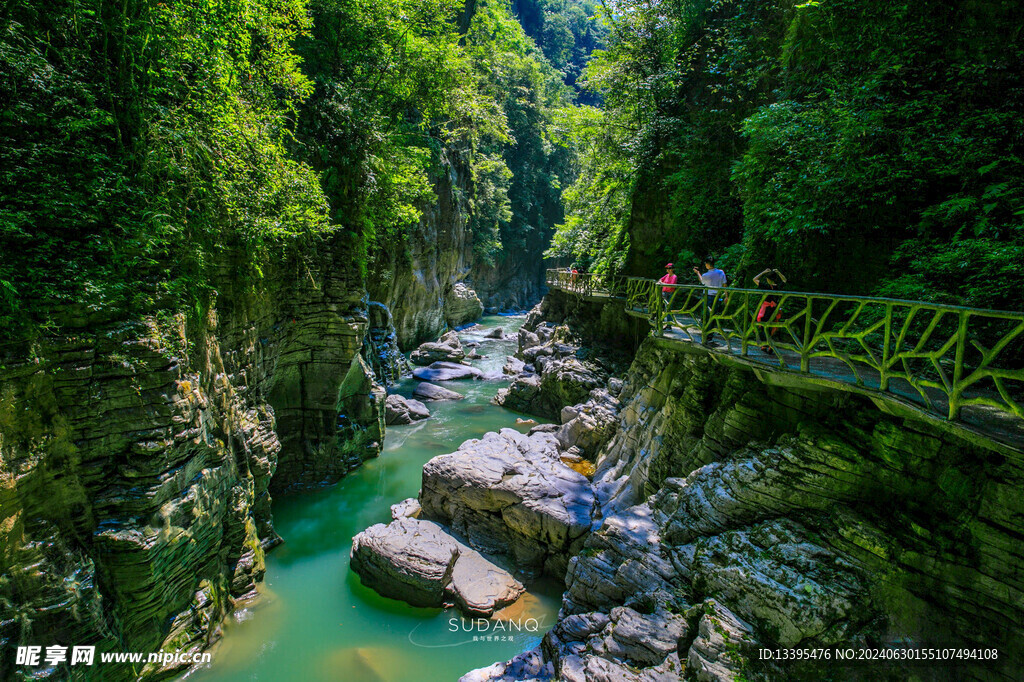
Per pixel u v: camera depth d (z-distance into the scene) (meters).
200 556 8.62
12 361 6.00
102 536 6.87
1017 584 4.95
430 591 9.90
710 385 10.29
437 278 35.31
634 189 21.12
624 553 8.79
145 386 7.36
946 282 7.48
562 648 7.89
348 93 15.80
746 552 7.02
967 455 5.59
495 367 29.86
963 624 5.27
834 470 6.71
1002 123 7.82
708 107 18.67
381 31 17.28
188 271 8.77
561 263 64.00
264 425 11.76
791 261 10.26
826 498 6.77
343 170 15.13
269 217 10.77
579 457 15.70
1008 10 8.21
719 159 17.16
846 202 9.16
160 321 7.76
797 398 7.71
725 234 17.19
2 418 5.88
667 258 19.38
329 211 14.52
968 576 5.31
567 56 72.19
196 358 8.88
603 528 9.45
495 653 8.95
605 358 22.00
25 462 6.09
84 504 6.86
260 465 11.08
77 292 6.73
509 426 20.00
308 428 14.50
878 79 9.36
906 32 9.27
